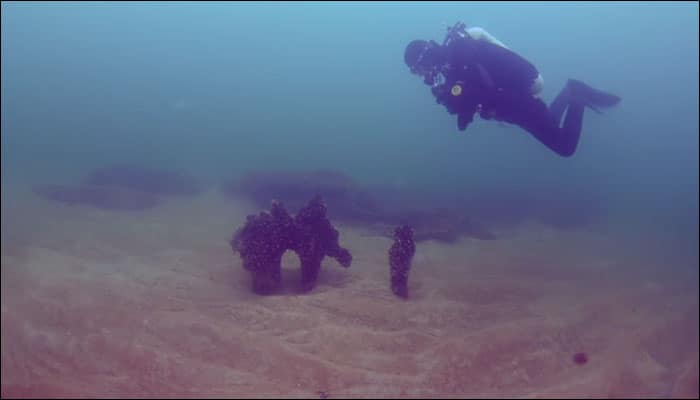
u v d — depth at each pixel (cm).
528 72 589
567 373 476
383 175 2059
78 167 1788
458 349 513
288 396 425
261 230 660
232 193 1412
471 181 2038
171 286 668
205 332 520
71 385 423
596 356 507
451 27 615
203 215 1165
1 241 833
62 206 1166
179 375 449
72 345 483
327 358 492
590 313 619
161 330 522
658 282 764
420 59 606
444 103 609
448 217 1200
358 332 545
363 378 459
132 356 470
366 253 912
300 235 672
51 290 608
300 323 561
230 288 677
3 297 575
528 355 507
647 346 529
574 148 690
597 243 1077
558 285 747
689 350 522
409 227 690
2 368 439
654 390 445
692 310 628
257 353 488
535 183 2067
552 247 1034
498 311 623
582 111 694
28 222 992
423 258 904
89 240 888
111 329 518
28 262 721
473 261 899
